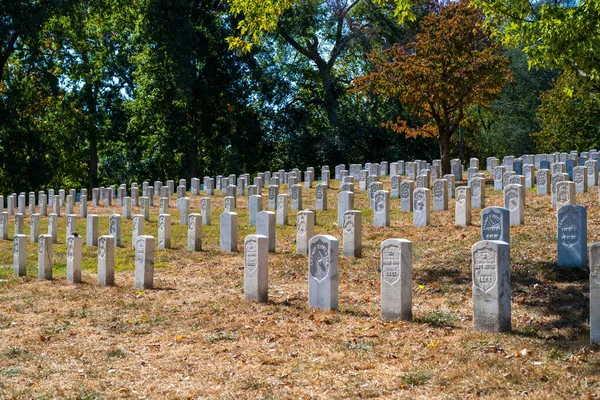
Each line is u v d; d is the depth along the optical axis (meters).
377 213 24.56
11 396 9.95
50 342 12.92
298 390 9.70
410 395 9.20
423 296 15.46
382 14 55.84
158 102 56.75
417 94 36.31
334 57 59.31
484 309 11.98
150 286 18.30
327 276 14.39
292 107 60.94
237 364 11.04
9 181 53.41
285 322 13.55
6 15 47.03
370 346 11.59
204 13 55.62
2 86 53.94
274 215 22.11
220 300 15.99
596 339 10.75
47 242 20.64
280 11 23.59
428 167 39.31
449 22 35.16
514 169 35.50
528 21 21.03
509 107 60.16
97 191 39.78
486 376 9.52
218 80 56.69
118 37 60.75
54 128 57.78
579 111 51.81
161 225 24.09
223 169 62.31
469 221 22.94
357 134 57.78
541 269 16.44
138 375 10.76
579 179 27.33
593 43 18.70
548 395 8.62
